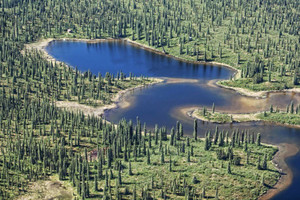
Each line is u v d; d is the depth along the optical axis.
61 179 182.12
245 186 176.50
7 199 168.38
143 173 181.50
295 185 182.00
